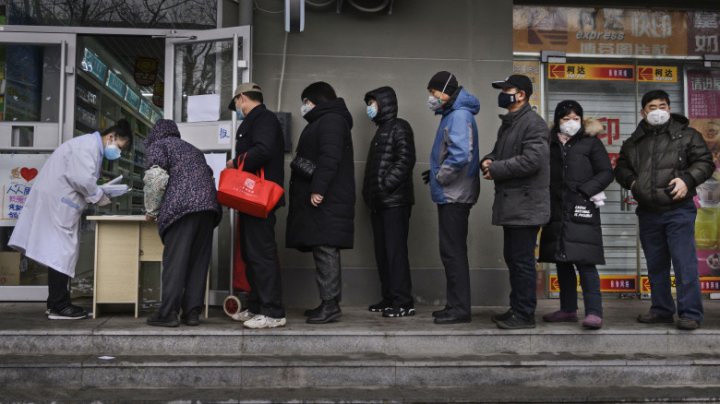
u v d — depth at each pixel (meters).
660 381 4.02
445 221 4.59
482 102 5.68
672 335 4.28
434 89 4.60
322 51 5.60
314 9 5.61
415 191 5.58
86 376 3.85
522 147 4.27
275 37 5.56
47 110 5.62
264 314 4.33
